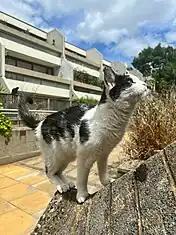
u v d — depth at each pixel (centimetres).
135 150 111
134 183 36
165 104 111
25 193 98
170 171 32
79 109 52
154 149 103
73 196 51
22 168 136
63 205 49
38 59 604
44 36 721
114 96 44
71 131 49
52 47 649
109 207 36
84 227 37
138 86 43
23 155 156
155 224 27
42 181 112
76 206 46
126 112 44
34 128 64
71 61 748
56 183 57
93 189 87
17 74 487
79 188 48
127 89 43
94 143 45
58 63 671
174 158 34
